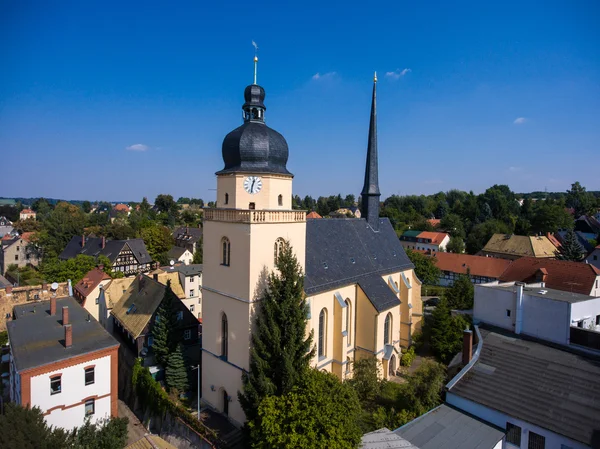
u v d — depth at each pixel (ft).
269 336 93.09
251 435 83.82
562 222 415.85
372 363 119.24
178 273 226.79
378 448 77.97
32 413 82.89
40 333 126.21
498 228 421.18
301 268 105.60
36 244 387.96
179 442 107.45
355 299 136.77
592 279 180.45
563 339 111.24
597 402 84.48
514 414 85.76
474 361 106.52
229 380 109.50
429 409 101.04
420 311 173.78
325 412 74.79
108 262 289.74
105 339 123.24
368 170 173.99
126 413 131.54
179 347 131.75
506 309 126.31
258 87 111.65
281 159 112.27
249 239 99.60
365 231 166.09
